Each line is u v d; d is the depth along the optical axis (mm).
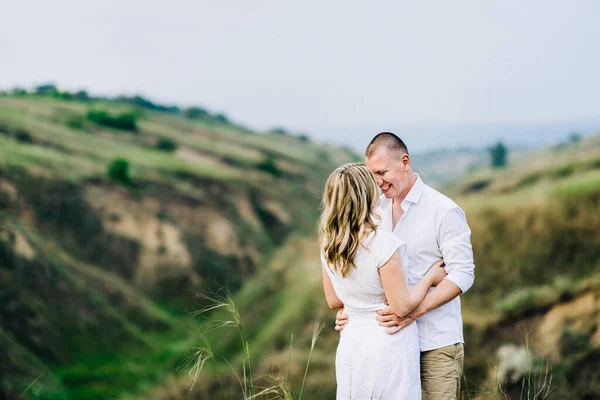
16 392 22078
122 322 31469
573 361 7781
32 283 30516
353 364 2785
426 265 3121
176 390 17391
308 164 85000
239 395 11555
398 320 2777
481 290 14883
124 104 91000
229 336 18172
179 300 39031
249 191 56156
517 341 10297
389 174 3078
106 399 23766
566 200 16438
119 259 39500
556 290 11281
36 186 39531
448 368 3045
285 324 17297
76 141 52562
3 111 52969
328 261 2803
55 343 27500
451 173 134625
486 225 16609
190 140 72875
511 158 111625
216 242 45281
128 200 43688
